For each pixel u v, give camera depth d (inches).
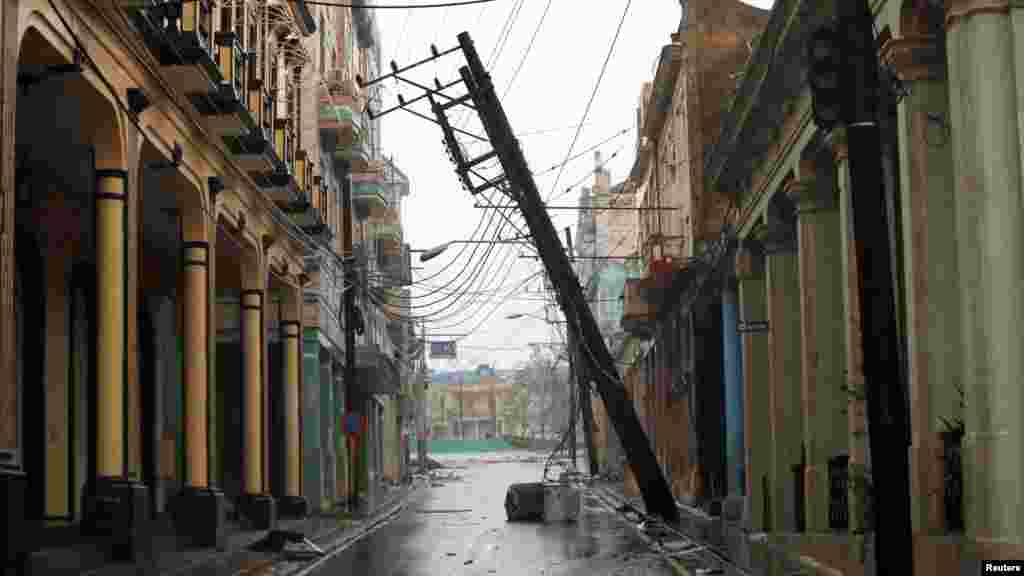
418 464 3339.1
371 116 1190.9
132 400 675.4
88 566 611.2
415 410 3420.3
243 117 831.7
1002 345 497.0
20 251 834.2
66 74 597.9
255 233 1021.2
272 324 1262.3
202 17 776.9
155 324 1075.3
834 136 749.9
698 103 1470.2
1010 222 500.1
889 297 422.9
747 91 953.5
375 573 756.0
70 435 864.9
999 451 493.0
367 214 1910.7
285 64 1095.0
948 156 576.1
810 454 879.7
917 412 573.6
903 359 687.7
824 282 879.7
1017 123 503.2
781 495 1008.9
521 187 1202.0
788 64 834.2
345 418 1390.3
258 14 935.7
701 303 1439.5
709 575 717.9
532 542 1002.1
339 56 1689.2
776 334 1023.0
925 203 575.2
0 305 486.9
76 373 884.6
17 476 486.9
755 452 1130.0
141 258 1034.7
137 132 695.1
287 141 1064.2
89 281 904.3
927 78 578.2
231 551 818.2
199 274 845.2
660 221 1815.9
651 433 2101.4
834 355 877.2
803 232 887.1
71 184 778.2
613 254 3196.4
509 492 1325.0
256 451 1027.3
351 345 1392.7
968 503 514.0
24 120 657.0
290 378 1229.1
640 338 2057.1
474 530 1171.9
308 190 1156.5
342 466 1614.2
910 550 414.3
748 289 1159.0
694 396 1462.8
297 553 861.2
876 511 418.9
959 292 545.6
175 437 1122.7
